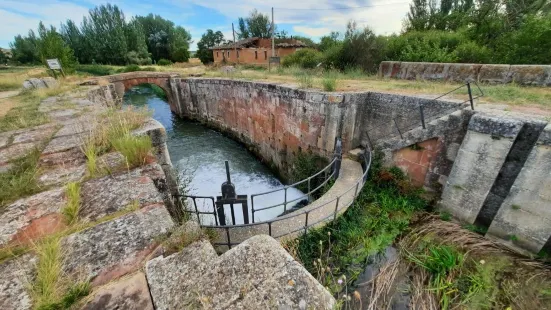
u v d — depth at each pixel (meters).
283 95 10.10
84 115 5.79
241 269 1.42
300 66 19.72
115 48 45.78
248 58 33.31
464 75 9.18
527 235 4.24
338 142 6.82
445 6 22.25
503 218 4.47
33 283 1.35
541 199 3.99
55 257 1.50
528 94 6.34
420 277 4.14
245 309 1.21
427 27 21.38
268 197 9.45
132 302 1.27
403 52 13.83
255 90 12.37
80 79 17.12
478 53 11.51
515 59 10.34
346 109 7.65
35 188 2.39
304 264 4.32
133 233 1.76
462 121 5.14
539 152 3.91
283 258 1.48
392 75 11.88
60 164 2.96
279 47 32.38
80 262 1.51
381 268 4.34
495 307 3.57
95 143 3.39
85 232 1.77
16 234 1.75
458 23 19.09
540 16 10.43
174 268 1.45
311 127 8.89
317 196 7.75
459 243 4.59
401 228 5.23
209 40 54.56
